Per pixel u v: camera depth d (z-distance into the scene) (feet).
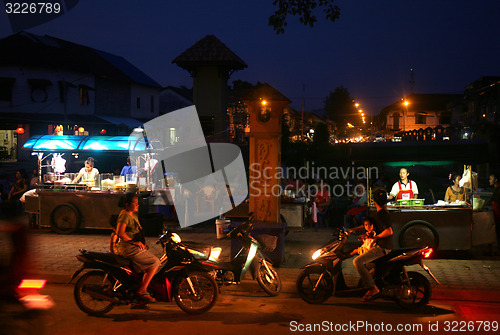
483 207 36.04
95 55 157.48
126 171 47.65
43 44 136.26
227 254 33.01
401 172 34.99
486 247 35.78
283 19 34.78
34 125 124.57
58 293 25.02
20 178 49.60
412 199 32.07
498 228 33.09
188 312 21.80
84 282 21.62
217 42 87.15
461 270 29.07
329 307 23.04
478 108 148.46
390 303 23.73
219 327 20.02
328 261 23.30
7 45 128.36
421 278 22.39
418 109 246.68
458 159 31.60
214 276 22.74
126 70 165.58
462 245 31.37
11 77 122.62
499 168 71.31
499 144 31.12
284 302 23.91
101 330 19.58
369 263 22.71
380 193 22.98
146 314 21.86
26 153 123.75
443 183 71.97
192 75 87.30
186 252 21.94
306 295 23.63
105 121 136.46
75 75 132.98
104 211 40.24
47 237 39.55
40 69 125.39
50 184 42.14
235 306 23.20
